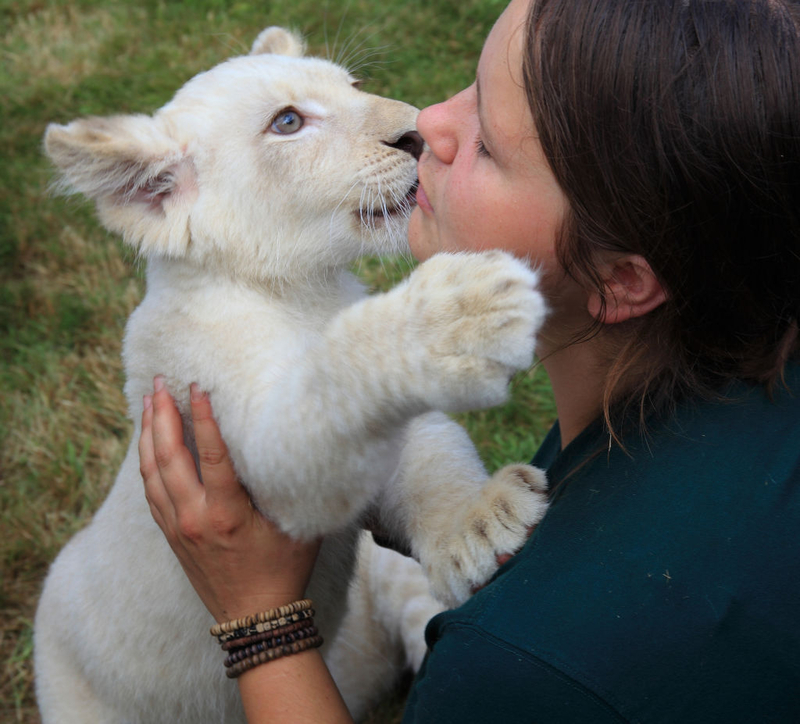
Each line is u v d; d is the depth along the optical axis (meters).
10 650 1.07
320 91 0.85
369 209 0.83
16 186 1.72
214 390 0.76
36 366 1.37
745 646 0.52
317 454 0.65
